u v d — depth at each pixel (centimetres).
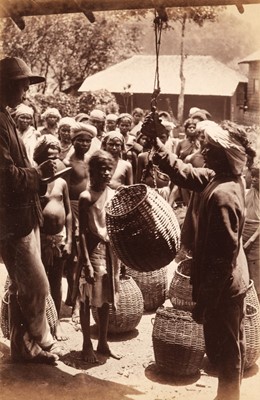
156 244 409
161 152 438
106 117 1030
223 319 414
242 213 404
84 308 511
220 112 3619
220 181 408
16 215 454
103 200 505
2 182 443
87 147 655
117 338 577
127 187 447
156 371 507
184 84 3347
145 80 3675
